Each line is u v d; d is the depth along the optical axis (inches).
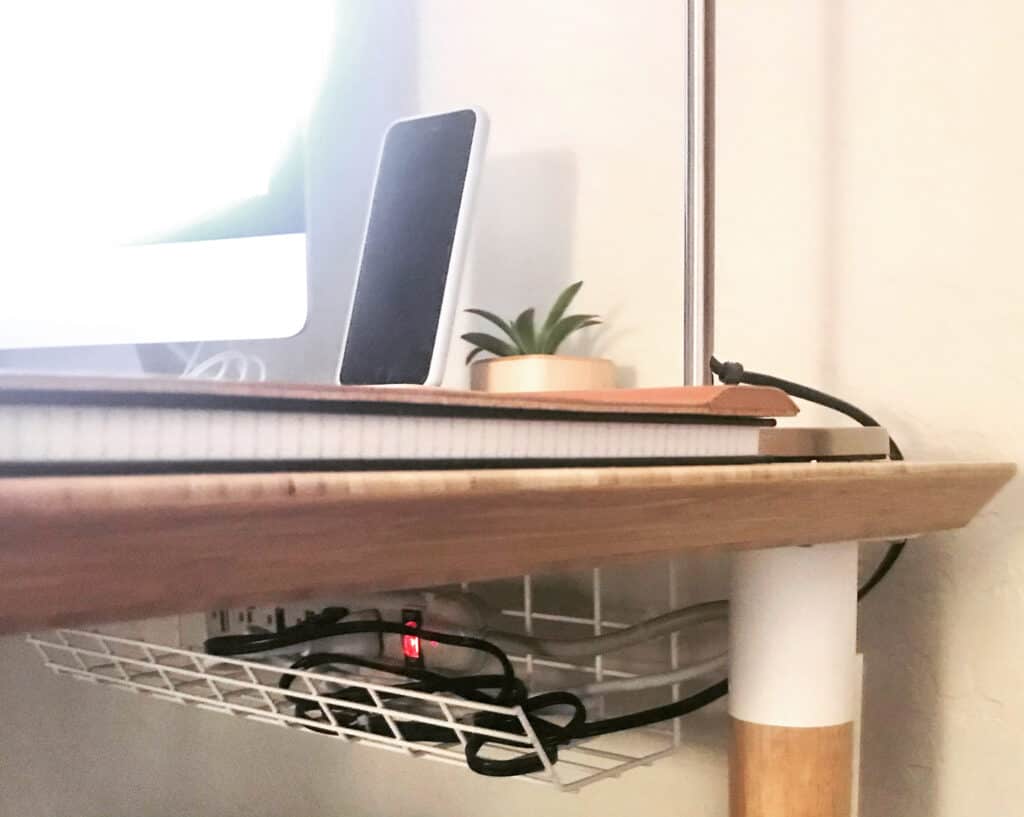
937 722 23.7
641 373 28.8
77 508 6.8
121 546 7.2
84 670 30.4
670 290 28.3
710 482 11.6
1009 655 22.7
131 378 8.0
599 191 29.9
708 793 26.9
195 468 8.4
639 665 27.9
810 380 25.8
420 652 23.7
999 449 22.9
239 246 25.2
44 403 7.6
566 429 11.7
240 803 37.5
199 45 25.9
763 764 18.4
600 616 27.7
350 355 26.4
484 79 32.7
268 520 7.9
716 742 26.7
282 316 24.7
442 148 25.8
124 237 26.6
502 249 32.1
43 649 34.3
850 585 18.6
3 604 6.9
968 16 23.6
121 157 26.6
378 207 26.9
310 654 24.5
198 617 32.5
